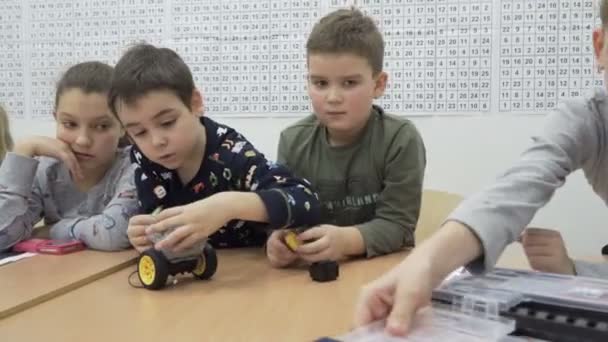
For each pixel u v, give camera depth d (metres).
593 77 1.63
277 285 0.75
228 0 1.94
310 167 1.18
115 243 0.98
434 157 1.79
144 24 2.03
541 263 0.80
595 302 0.48
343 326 0.58
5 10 2.16
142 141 0.96
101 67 1.20
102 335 0.57
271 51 1.91
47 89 2.14
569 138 0.81
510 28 1.69
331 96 1.07
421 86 1.78
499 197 0.64
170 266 0.75
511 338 0.46
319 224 0.97
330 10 1.83
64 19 2.11
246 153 1.04
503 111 1.72
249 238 1.04
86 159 1.20
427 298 0.52
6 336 0.57
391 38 1.79
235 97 1.96
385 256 0.95
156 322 0.61
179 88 0.95
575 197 1.67
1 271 0.82
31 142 1.17
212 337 0.56
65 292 0.73
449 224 0.60
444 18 1.74
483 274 0.60
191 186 1.04
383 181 1.11
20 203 1.09
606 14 0.73
